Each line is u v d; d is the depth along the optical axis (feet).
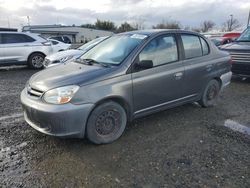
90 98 11.25
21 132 13.52
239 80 27.14
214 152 11.64
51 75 12.29
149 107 13.74
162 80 13.76
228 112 16.94
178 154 11.43
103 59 13.70
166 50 14.21
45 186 9.24
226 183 9.46
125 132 13.57
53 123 10.89
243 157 11.27
